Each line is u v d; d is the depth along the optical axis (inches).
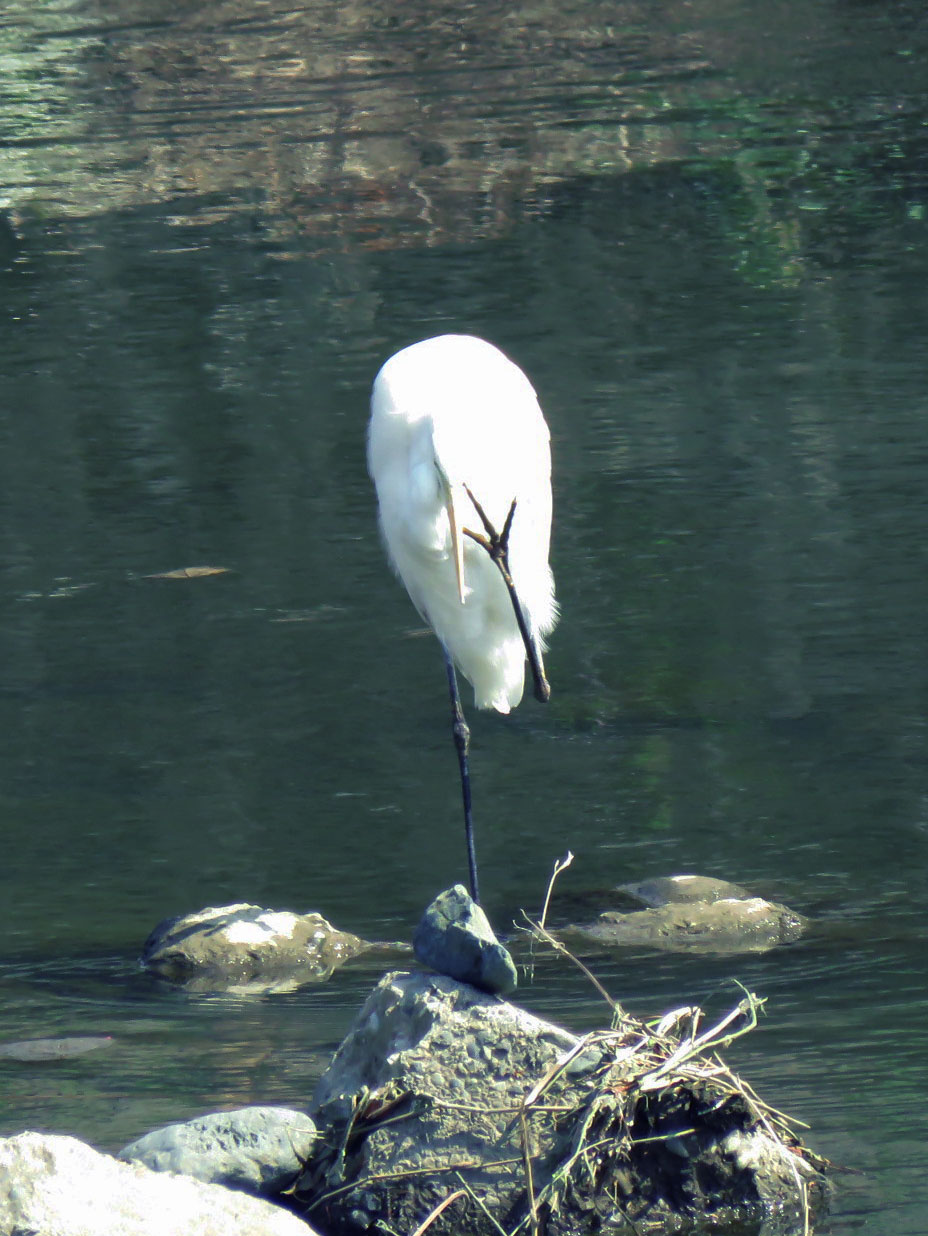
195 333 757.3
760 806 365.7
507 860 346.0
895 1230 203.5
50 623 499.2
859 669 438.0
